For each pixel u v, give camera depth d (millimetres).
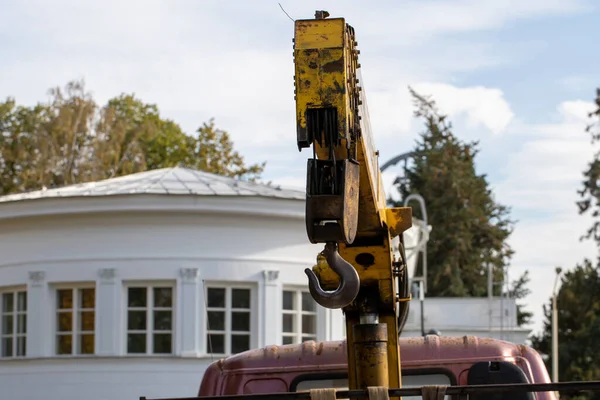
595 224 68625
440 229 77688
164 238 33750
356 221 8172
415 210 77875
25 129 73125
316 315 34844
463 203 79062
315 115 7902
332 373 10766
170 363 33219
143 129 71000
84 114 71062
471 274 78250
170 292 33812
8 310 35094
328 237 8000
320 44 7953
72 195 33562
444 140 81188
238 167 71000
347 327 9781
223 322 33750
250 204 33750
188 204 33531
